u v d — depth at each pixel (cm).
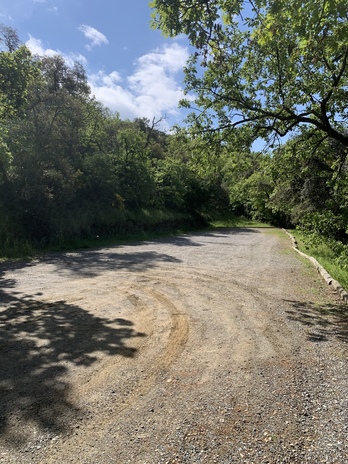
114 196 2228
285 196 2134
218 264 1198
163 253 1459
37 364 402
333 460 254
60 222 1648
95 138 2597
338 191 1015
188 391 349
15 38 1667
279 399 339
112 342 474
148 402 327
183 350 455
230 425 293
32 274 938
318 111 898
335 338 521
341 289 806
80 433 279
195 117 938
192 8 454
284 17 505
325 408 325
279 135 914
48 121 1834
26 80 1382
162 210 3056
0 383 357
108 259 1241
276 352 460
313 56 566
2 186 1531
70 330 517
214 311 641
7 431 280
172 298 725
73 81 2430
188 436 277
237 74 879
